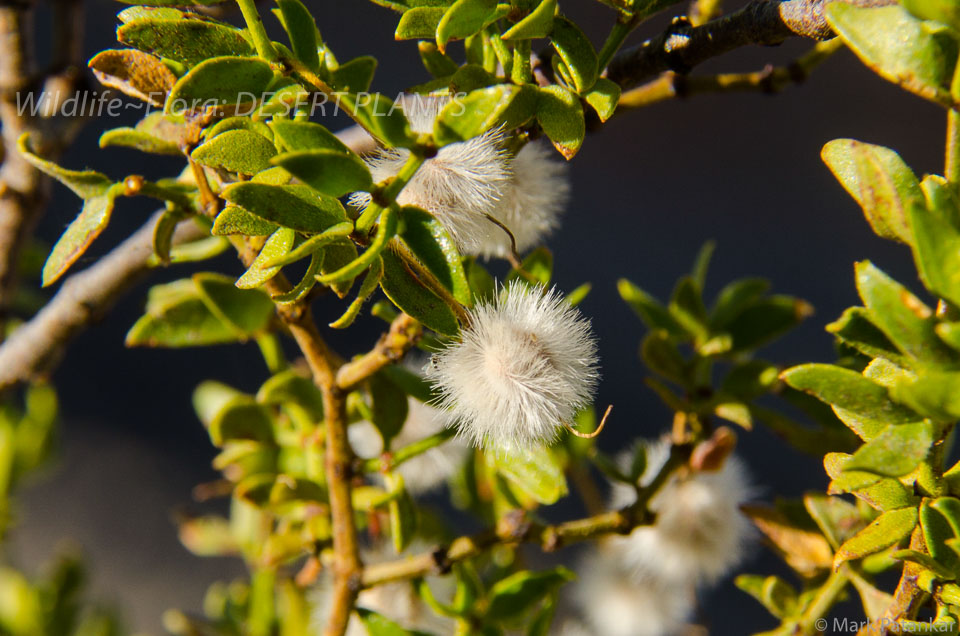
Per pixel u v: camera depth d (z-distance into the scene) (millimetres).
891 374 178
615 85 184
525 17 182
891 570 204
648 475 220
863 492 180
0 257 229
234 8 199
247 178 184
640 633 229
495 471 216
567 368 188
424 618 214
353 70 183
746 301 220
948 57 170
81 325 226
